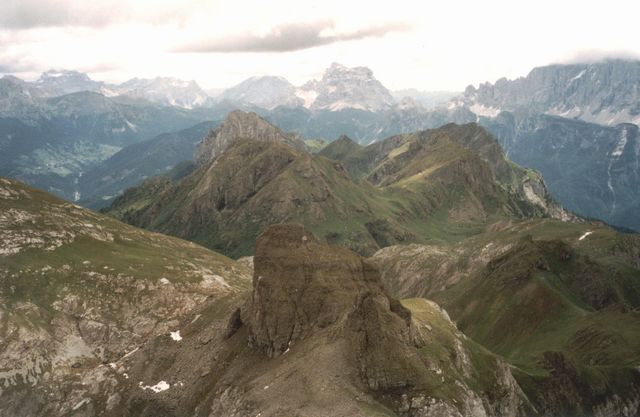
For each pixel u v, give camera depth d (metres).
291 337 153.12
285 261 169.00
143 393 171.25
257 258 173.25
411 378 130.62
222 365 165.00
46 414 172.50
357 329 138.25
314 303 157.50
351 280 163.50
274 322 157.25
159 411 164.25
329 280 162.62
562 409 168.62
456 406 129.00
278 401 126.00
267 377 137.88
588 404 173.25
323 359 133.62
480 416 133.88
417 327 151.88
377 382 129.00
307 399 123.69
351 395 124.31
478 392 143.12
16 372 177.25
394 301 156.88
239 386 144.75
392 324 142.75
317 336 145.25
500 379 153.12
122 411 170.25
